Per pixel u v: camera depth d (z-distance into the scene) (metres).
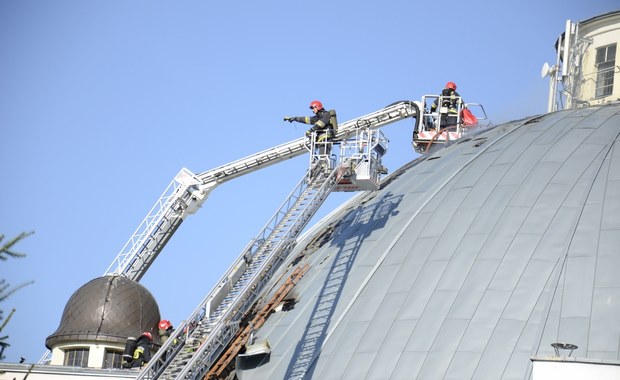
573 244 49.91
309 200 55.91
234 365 52.62
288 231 54.75
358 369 48.75
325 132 57.62
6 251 32.81
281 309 54.75
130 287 60.25
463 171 57.22
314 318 52.66
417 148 67.12
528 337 46.81
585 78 68.50
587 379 41.09
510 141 58.75
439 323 48.81
